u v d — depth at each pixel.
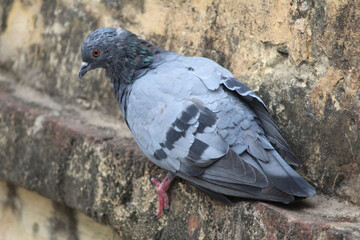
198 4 6.96
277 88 6.12
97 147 7.05
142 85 6.14
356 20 5.31
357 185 5.43
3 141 8.40
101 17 8.12
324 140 5.69
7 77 9.35
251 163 5.48
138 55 6.55
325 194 5.73
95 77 8.15
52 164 7.64
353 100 5.41
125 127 7.66
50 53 8.76
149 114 5.91
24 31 9.16
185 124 5.65
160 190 6.21
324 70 5.65
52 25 8.74
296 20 5.84
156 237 6.46
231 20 6.56
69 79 8.47
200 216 5.94
